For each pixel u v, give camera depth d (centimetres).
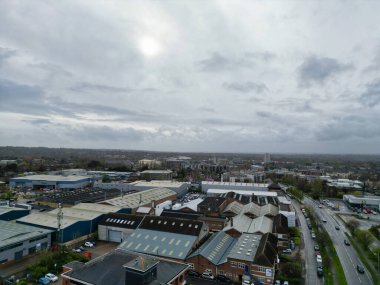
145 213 10644
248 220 9925
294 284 5962
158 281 4388
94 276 4700
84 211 9844
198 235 7312
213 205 12000
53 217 9000
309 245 8575
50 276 5853
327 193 18388
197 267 6375
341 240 9275
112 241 8525
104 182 19500
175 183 18475
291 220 10494
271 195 15250
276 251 6906
